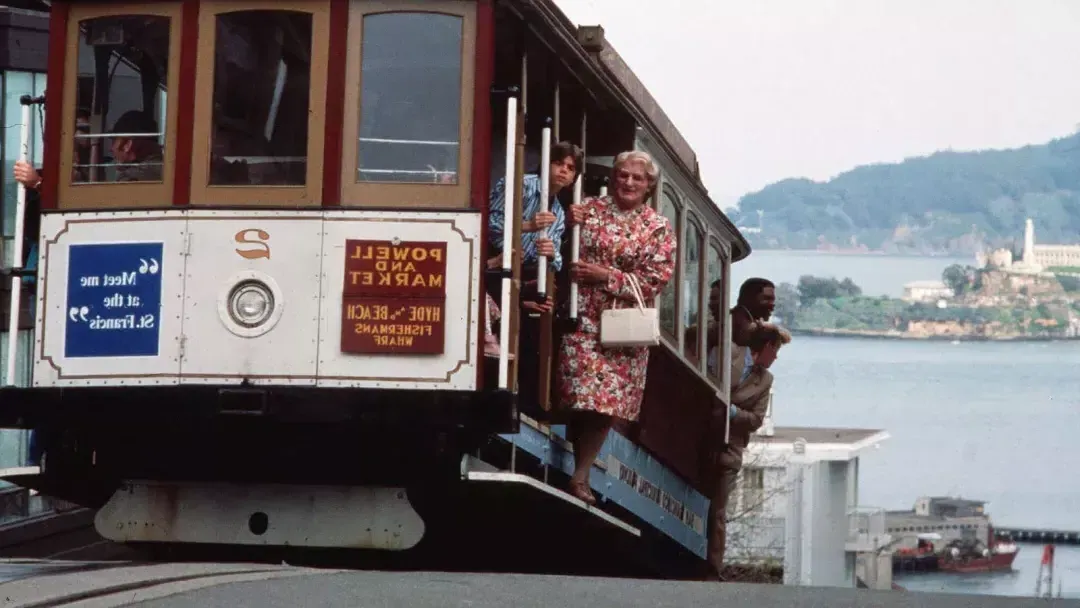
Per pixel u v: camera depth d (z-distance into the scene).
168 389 18.25
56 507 34.94
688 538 27.45
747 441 31.50
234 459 18.52
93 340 18.55
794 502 77.25
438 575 15.12
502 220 19.17
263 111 18.42
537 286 18.92
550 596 13.88
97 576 14.64
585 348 20.02
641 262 20.08
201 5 18.55
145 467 18.73
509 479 17.94
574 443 20.81
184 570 15.52
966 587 90.88
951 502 106.62
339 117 18.31
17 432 34.06
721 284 29.14
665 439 25.34
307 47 18.42
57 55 18.94
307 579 14.49
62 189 18.81
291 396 18.05
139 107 18.70
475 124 18.23
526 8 18.42
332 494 18.52
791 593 14.52
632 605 13.52
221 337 18.22
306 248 18.20
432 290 18.11
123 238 18.55
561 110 22.16
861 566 83.06
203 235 18.33
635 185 20.14
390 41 18.38
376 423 18.03
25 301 33.72
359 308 18.11
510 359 18.42
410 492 18.58
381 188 18.23
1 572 15.61
